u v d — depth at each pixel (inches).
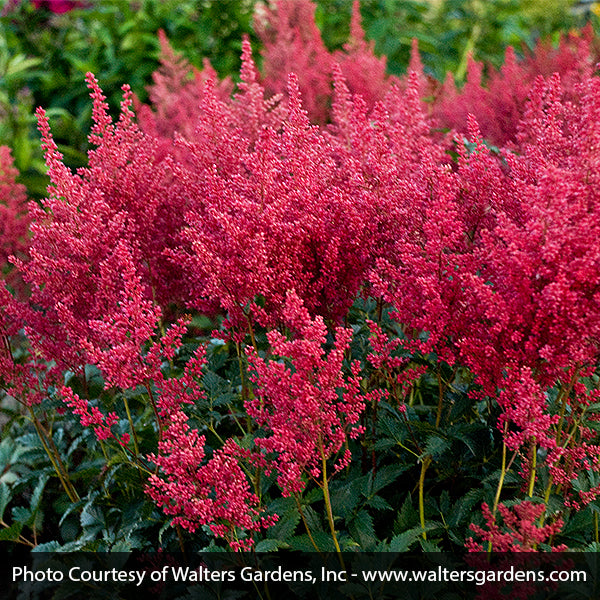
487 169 83.2
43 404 95.8
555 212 64.6
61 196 88.6
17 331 96.2
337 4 243.9
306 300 83.5
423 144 98.9
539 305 66.9
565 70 145.6
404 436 84.8
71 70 246.7
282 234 79.5
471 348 71.1
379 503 82.0
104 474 103.0
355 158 91.7
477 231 85.2
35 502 107.1
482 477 87.7
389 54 228.2
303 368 67.9
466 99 141.3
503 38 255.4
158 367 79.5
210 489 73.6
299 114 86.5
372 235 82.4
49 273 89.0
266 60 167.0
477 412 95.0
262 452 74.6
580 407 83.0
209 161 93.7
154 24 232.2
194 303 94.4
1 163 114.7
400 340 78.7
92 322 77.4
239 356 88.8
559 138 81.4
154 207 96.3
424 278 72.5
